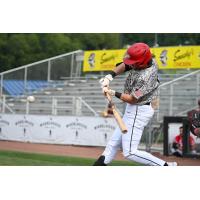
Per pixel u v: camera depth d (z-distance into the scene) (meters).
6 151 24.05
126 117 13.90
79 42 64.44
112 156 14.27
